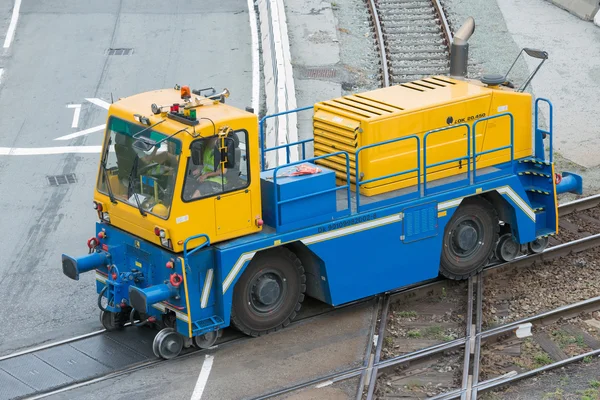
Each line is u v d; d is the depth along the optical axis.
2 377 20.58
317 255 22.05
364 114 22.95
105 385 20.17
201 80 37.56
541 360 21.05
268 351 21.52
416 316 23.30
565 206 28.70
